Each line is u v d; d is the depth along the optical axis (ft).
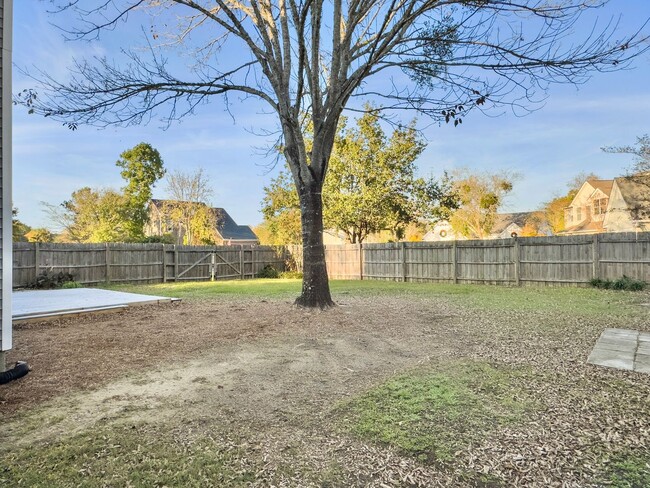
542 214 99.50
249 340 15.02
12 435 7.23
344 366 11.64
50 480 5.74
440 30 17.61
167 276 45.37
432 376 10.54
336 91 20.15
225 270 51.60
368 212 55.83
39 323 18.70
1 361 10.37
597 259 32.58
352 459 6.35
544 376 10.53
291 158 22.07
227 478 5.82
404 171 57.06
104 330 17.03
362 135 55.98
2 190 10.27
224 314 21.08
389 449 6.66
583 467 6.03
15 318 18.16
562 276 34.40
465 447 6.68
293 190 58.75
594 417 7.87
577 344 14.07
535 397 9.00
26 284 34.32
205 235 76.18
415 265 44.29
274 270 55.88
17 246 33.86
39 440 7.02
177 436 7.18
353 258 50.62
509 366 11.45
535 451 6.52
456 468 6.05
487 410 8.26
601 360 12.05
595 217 78.38
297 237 60.18
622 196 60.18
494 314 20.57
